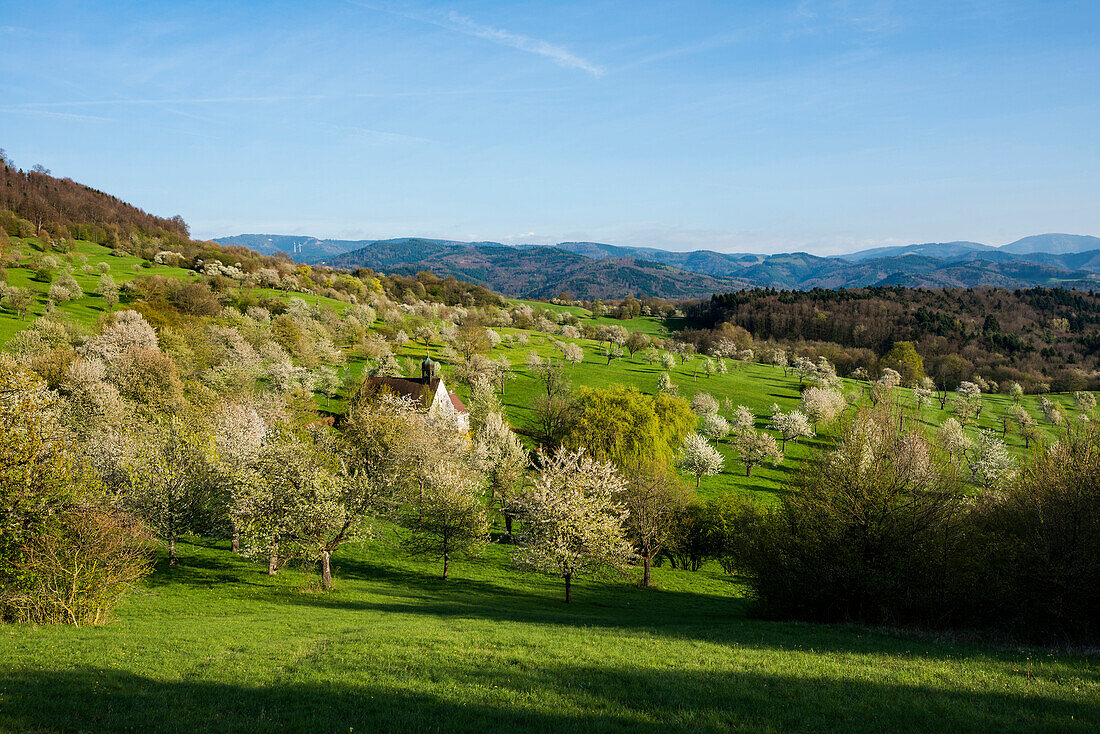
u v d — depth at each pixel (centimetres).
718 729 1250
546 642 2073
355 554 4834
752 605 3506
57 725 1176
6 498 2280
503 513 6431
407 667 1686
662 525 5006
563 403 7931
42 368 7350
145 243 19912
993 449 7912
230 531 4081
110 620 2381
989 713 1331
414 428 6303
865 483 2931
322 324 13525
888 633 2506
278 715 1276
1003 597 2650
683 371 14712
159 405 7106
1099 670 1711
